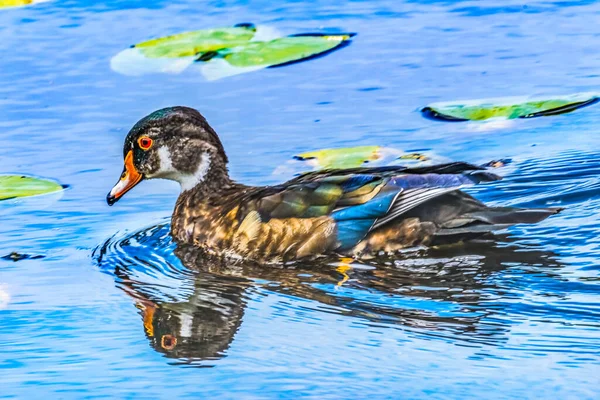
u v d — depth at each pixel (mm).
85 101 17828
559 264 12477
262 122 17031
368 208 13102
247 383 10656
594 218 13602
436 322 11516
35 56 19375
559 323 11273
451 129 16625
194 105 17594
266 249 13367
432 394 10273
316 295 12383
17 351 11484
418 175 13078
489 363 10695
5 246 14078
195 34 19688
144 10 21141
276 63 18422
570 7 20734
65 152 16344
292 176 15320
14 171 15789
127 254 13875
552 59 18641
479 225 12734
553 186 14641
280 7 21125
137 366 11109
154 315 12227
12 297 12750
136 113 17359
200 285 12930
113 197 14617
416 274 12586
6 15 21062
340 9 20984
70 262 13672
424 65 18672
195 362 11141
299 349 11258
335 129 16750
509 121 16828
